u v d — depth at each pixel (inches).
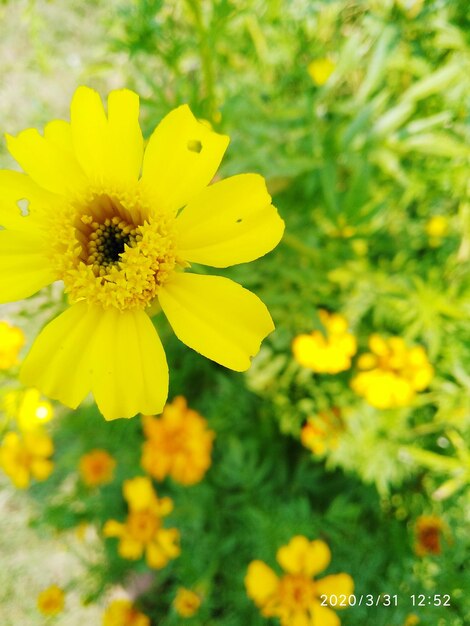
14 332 8.9
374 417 10.1
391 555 10.6
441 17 8.6
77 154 4.6
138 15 8.4
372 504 11.0
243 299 4.5
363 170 9.3
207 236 4.6
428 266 10.8
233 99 9.4
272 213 4.5
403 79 10.6
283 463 11.4
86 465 10.7
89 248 4.7
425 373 9.0
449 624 9.3
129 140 4.6
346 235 10.3
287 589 8.4
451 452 10.3
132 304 4.7
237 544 11.7
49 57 15.4
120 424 11.8
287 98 11.5
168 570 12.0
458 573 9.4
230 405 11.4
